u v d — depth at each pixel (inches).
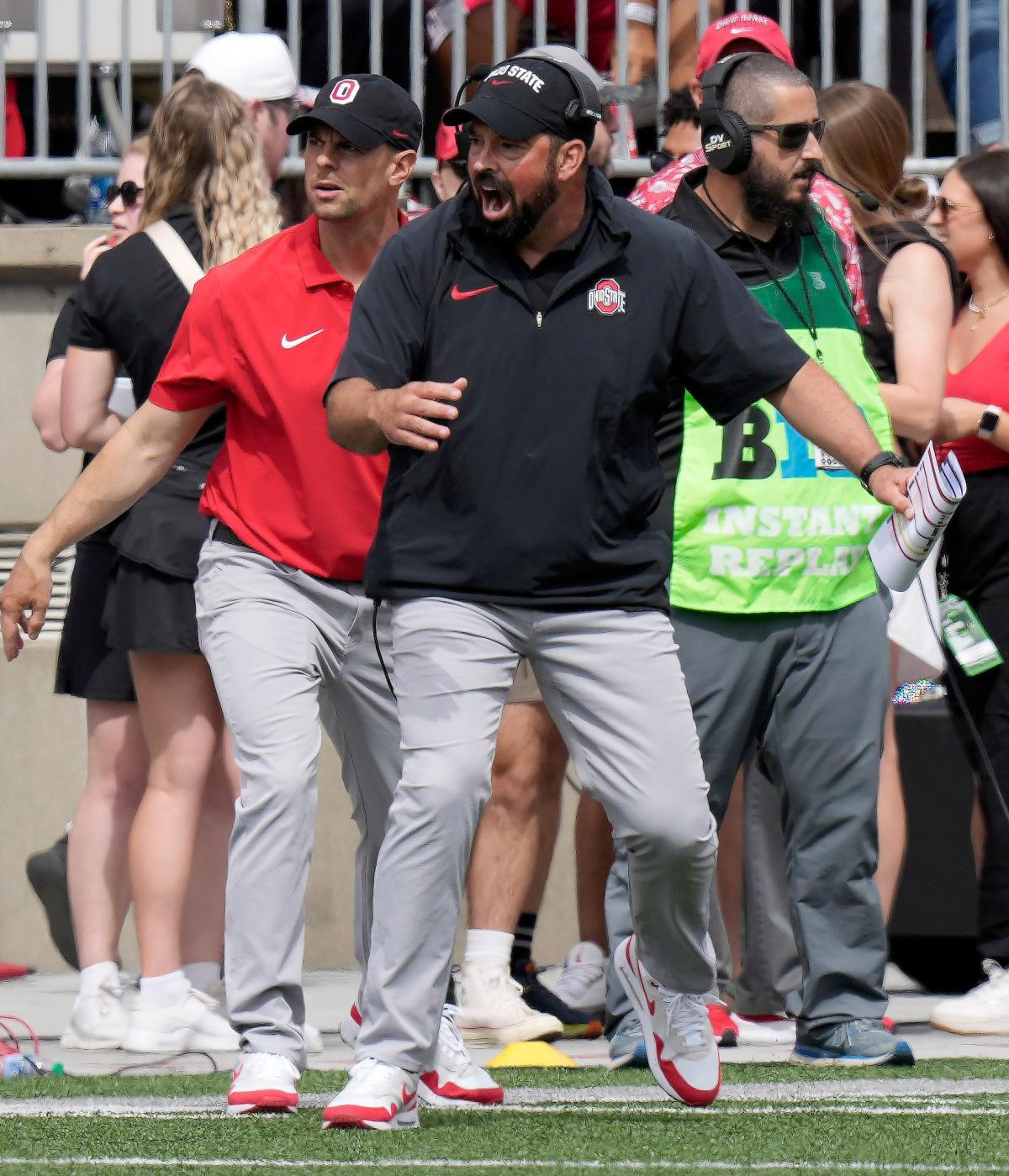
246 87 836.0
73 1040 791.7
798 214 668.7
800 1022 703.7
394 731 624.1
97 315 758.5
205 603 621.6
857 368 670.5
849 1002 693.9
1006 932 822.5
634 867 561.6
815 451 666.2
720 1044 764.6
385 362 543.5
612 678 552.7
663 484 564.1
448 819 547.5
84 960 799.7
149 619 740.7
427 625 551.5
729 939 841.5
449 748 548.1
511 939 788.6
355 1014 652.7
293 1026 597.0
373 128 611.8
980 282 853.8
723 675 669.9
